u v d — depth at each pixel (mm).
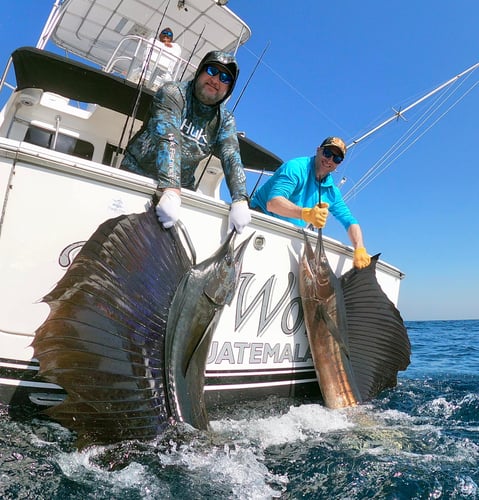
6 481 1688
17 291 2154
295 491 1880
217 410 2852
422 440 2600
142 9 5824
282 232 3119
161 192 2432
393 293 4133
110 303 2068
